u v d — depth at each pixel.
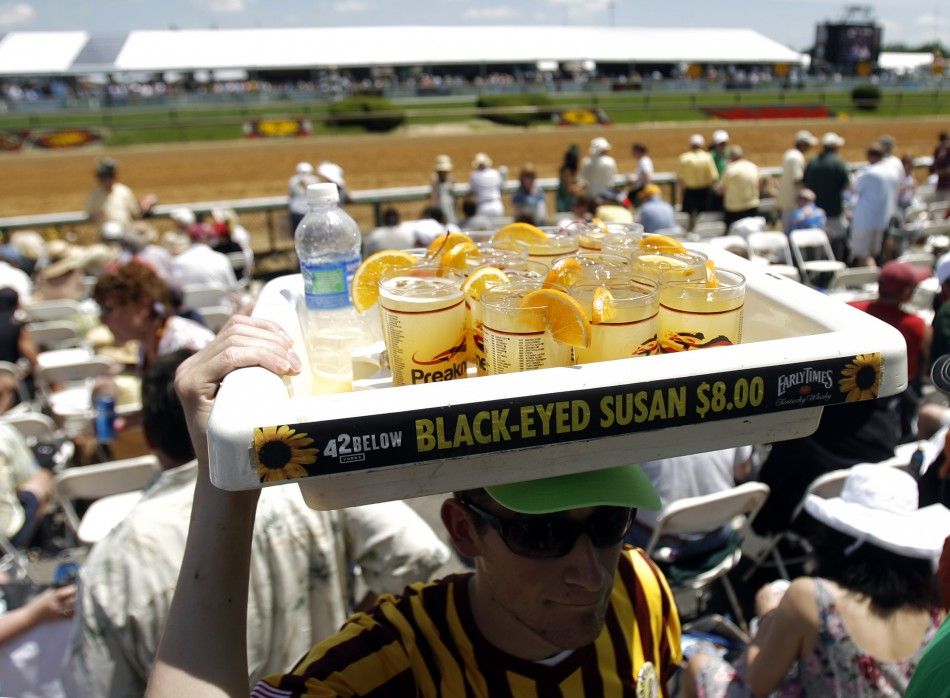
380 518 2.01
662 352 1.22
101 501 3.66
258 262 12.03
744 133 25.23
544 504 1.15
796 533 3.72
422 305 1.14
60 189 17.80
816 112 30.80
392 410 0.90
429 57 51.16
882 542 1.89
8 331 5.85
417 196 12.70
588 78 54.50
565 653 1.33
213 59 48.75
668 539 3.30
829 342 1.04
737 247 7.40
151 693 1.05
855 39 60.09
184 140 26.00
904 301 4.39
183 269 7.79
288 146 24.36
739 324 1.19
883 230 9.45
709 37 59.94
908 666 1.89
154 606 1.72
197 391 1.08
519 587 1.25
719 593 3.88
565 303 1.05
